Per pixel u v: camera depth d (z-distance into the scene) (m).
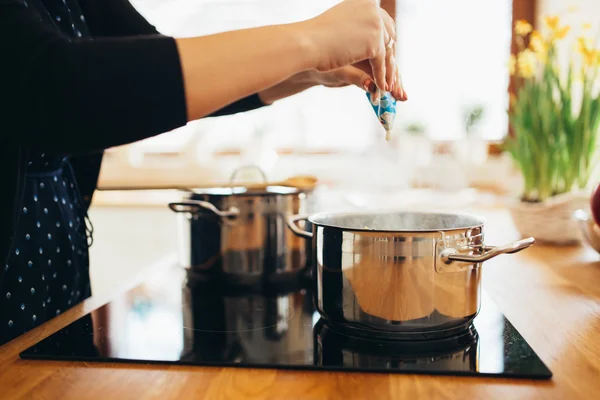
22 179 0.65
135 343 0.61
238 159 2.83
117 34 0.96
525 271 0.96
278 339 0.62
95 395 0.48
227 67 0.50
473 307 0.62
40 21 0.51
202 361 0.55
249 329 0.66
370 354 0.56
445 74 2.62
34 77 0.46
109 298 0.83
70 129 0.48
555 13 2.24
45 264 0.82
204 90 0.49
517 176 2.26
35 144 0.50
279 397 0.47
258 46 0.51
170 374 0.53
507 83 2.53
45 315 0.82
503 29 2.54
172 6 2.78
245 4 2.74
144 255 2.27
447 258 0.59
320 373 0.52
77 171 0.98
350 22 0.57
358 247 0.60
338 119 2.80
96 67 0.47
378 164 2.61
